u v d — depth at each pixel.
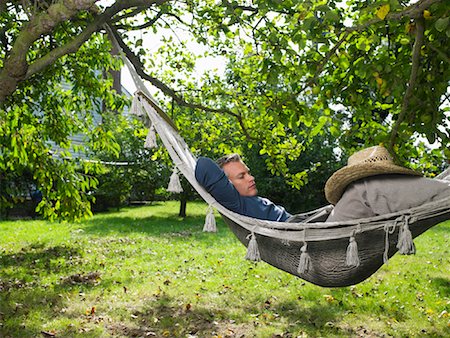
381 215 3.11
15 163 11.23
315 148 20.94
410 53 5.51
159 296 7.89
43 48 8.49
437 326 6.69
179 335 6.25
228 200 3.87
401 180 3.21
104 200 23.30
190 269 9.98
